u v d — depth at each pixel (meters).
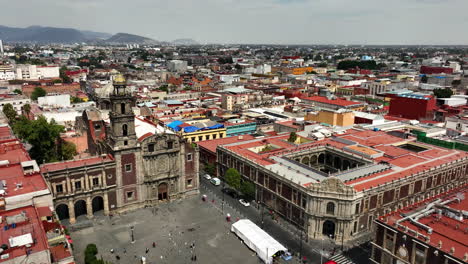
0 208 69.56
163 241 90.12
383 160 116.19
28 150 141.25
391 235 69.25
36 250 56.09
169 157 110.38
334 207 90.00
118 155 101.19
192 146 115.50
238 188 115.50
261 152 124.25
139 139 106.81
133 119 102.25
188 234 93.69
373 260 73.88
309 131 152.38
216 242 90.12
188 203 112.56
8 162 91.38
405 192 102.25
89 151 130.00
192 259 82.50
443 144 134.75
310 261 82.06
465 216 71.00
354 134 150.12
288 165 110.81
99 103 146.38
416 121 173.62
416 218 70.94
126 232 94.31
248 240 87.44
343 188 88.62
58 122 182.00
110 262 79.00
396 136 150.25
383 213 98.00
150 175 107.75
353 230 92.44
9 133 126.50
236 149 129.62
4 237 60.22
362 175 102.06
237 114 192.88
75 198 97.06
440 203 76.75
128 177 104.69
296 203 97.25
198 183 119.06
